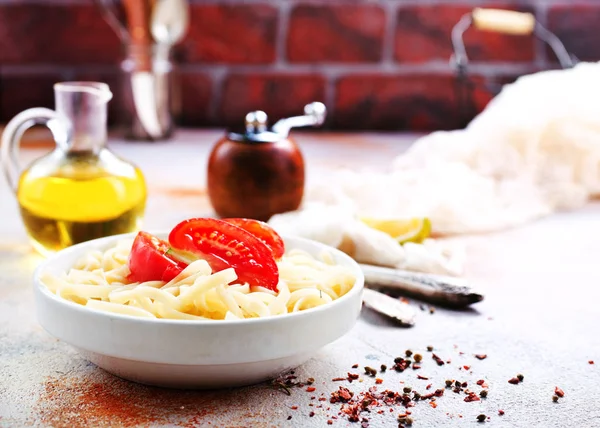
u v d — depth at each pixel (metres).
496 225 0.91
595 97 1.05
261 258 0.62
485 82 1.33
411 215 0.89
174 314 0.58
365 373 0.62
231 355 0.57
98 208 0.78
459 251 0.82
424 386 0.61
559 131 1.03
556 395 0.60
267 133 0.89
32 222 0.79
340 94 1.33
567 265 0.82
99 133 0.80
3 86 1.31
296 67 1.33
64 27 1.30
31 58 1.30
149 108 1.23
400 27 1.32
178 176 1.07
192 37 1.31
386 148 1.23
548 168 1.02
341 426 0.56
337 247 0.79
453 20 1.32
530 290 0.76
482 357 0.65
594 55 1.33
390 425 0.57
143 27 1.21
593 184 1.02
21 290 0.74
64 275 0.63
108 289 0.61
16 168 0.87
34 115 0.85
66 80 1.31
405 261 0.78
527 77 1.09
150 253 0.62
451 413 0.58
